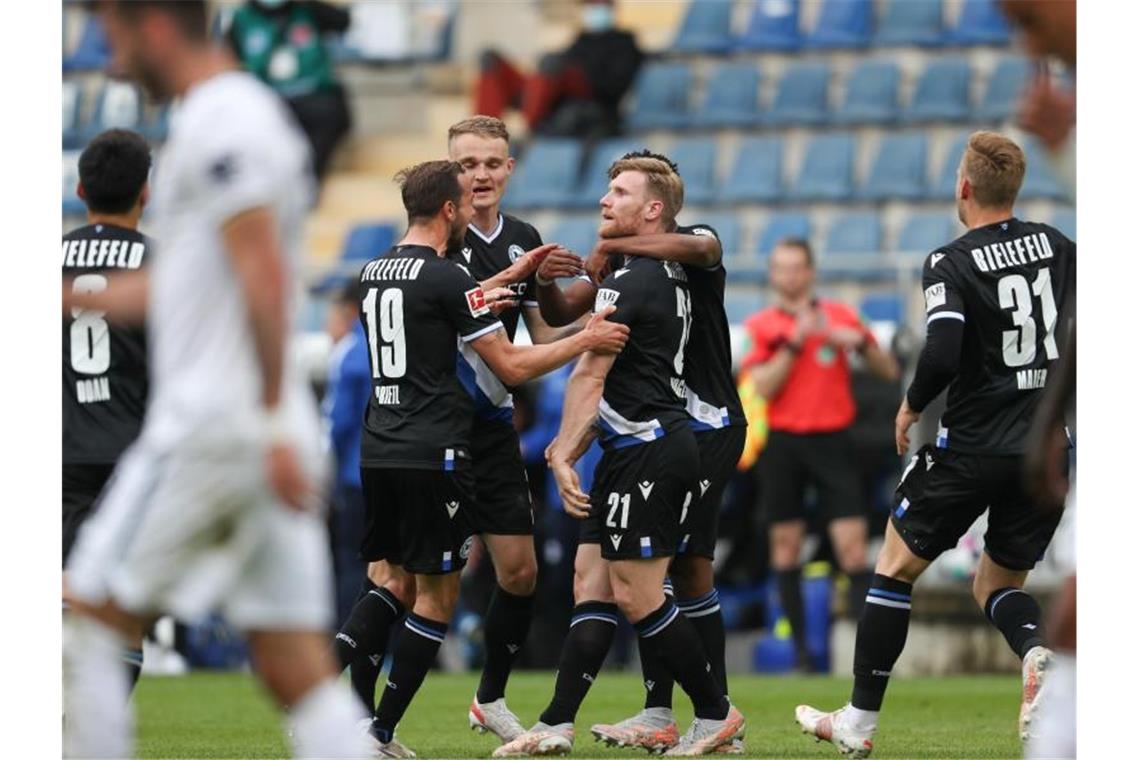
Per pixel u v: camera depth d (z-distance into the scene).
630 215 22.08
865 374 40.22
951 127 59.66
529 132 61.06
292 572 13.38
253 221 12.92
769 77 63.94
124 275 21.23
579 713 29.59
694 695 22.08
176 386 13.28
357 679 23.05
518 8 71.00
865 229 55.12
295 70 61.75
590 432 21.03
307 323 52.34
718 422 22.88
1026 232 21.62
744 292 51.28
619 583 21.52
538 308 24.33
